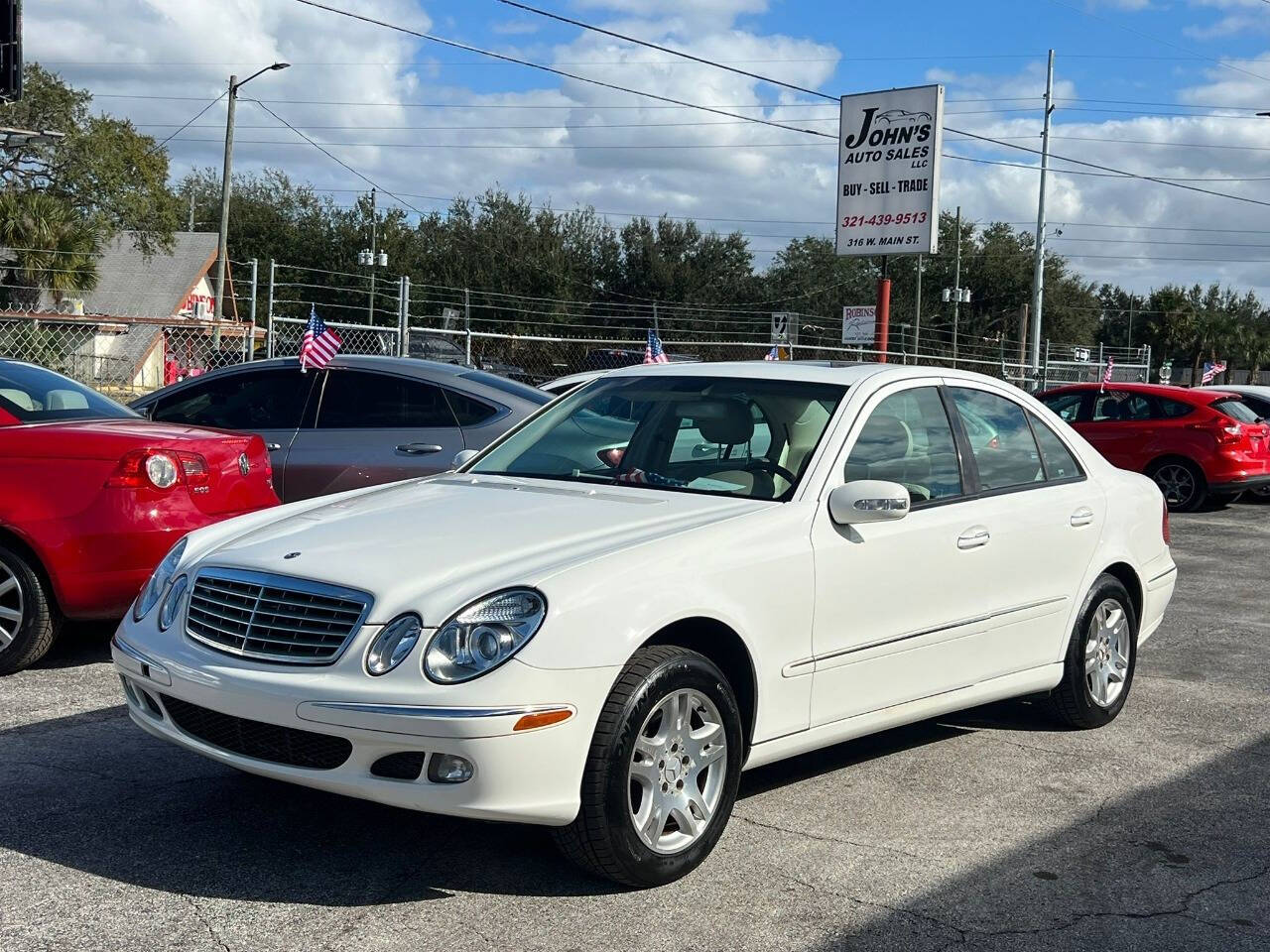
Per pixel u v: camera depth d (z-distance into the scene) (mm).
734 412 4926
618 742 3699
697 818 4004
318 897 3764
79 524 5949
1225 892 4023
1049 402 16922
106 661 6484
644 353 22984
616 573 3816
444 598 3666
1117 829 4559
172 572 4297
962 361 30297
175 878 3873
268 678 3686
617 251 54812
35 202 34625
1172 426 15797
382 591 3725
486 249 52562
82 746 5098
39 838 4148
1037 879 4086
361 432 8320
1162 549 6277
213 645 3904
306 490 8266
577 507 4406
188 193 70125
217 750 3877
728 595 4074
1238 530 14055
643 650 3855
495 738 3500
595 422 5207
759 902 3822
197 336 28453
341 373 8523
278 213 57312
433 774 3555
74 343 27047
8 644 6078
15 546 6055
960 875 4098
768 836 4387
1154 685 6773
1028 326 66188
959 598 4965
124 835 4195
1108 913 3838
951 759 5367
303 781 3682
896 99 19844
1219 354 82938
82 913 3609
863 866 4145
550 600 3648
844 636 4496
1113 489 5930
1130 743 5660
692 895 3857
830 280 63156
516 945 3488
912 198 19828
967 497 5102
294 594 3854
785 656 4285
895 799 4820
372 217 53969
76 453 6035
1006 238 67125
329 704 3562
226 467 6461
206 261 48938
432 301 52188
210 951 3402
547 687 3568
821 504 4484
